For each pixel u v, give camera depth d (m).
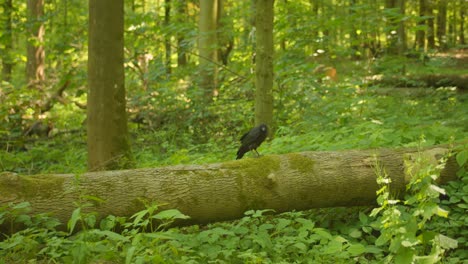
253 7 12.68
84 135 12.21
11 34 12.21
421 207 3.48
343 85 10.46
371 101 10.35
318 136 7.04
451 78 14.61
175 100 12.09
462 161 5.05
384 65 11.74
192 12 19.58
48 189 4.74
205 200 4.95
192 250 4.20
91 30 7.52
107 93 7.58
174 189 4.90
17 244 4.27
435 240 3.43
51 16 12.05
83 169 8.90
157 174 4.98
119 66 7.67
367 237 5.25
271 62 8.92
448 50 19.50
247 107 11.59
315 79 10.04
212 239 4.41
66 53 12.47
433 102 11.86
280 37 10.94
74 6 15.88
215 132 11.24
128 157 7.86
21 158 10.07
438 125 6.77
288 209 5.29
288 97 9.94
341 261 4.47
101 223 4.51
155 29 11.53
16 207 4.33
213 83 13.02
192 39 11.66
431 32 23.20
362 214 5.16
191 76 13.11
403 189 5.43
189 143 10.38
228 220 5.18
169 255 4.20
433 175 3.63
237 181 5.07
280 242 4.90
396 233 3.46
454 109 10.38
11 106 11.28
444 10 27.48
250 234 4.93
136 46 12.17
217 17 14.81
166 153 10.28
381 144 6.51
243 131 10.71
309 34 10.73
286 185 5.16
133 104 12.60
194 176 5.00
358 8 9.87
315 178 5.23
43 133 12.56
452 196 5.28
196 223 5.08
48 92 13.30
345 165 5.34
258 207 5.12
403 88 13.69
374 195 5.44
